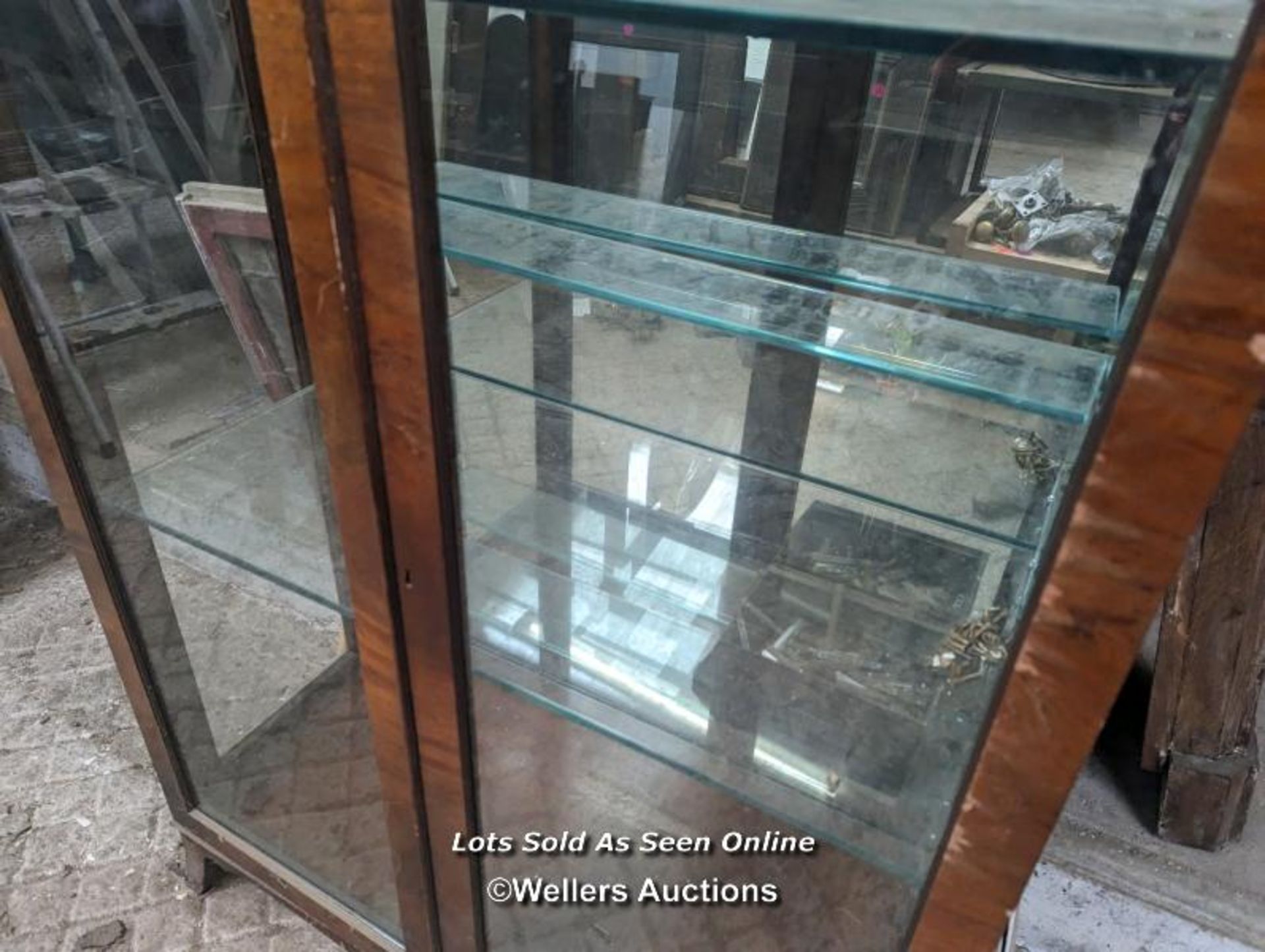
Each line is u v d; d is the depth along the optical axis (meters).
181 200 0.84
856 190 0.73
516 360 0.77
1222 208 0.34
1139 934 1.15
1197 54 0.39
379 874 1.02
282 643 1.17
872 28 0.55
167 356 0.90
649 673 0.82
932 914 0.61
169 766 1.10
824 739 0.74
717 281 0.72
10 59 0.75
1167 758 1.21
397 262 0.52
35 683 1.53
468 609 0.71
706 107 0.76
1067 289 0.61
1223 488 1.04
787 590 0.86
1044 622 0.46
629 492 0.91
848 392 0.80
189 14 0.76
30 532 1.88
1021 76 0.56
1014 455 0.68
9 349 0.81
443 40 0.56
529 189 0.76
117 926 1.17
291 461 0.89
